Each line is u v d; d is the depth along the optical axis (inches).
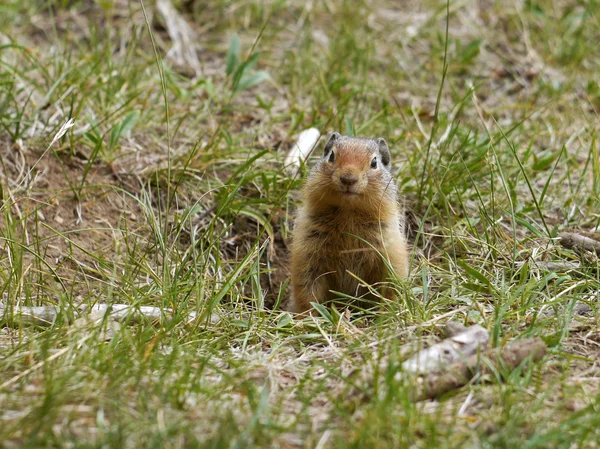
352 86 593.9
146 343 312.8
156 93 571.5
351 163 396.5
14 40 555.8
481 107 602.5
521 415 263.0
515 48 693.3
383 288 414.6
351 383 274.4
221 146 524.1
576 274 405.4
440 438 252.7
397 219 420.2
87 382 277.6
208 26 681.0
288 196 486.9
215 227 475.8
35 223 415.2
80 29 650.8
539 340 304.0
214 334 349.4
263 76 551.8
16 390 278.8
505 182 462.6
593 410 262.8
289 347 339.9
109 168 491.8
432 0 729.0
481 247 437.1
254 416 251.1
